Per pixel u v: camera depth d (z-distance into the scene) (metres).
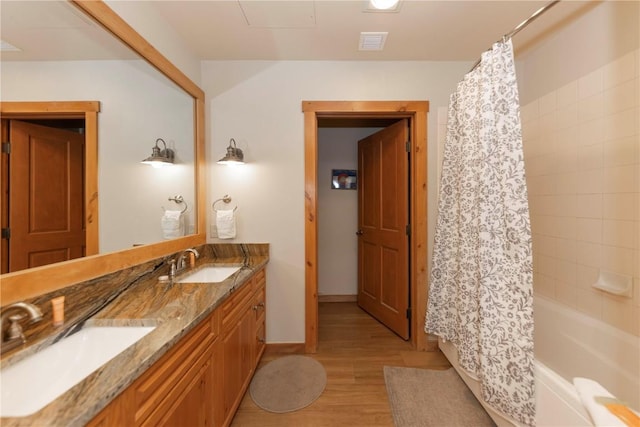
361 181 3.16
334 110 2.20
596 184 1.65
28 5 0.98
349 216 3.43
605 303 1.59
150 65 1.59
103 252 1.28
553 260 1.95
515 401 1.30
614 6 1.54
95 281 1.19
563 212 1.88
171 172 1.81
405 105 2.21
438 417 1.57
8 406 0.73
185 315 1.05
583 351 1.66
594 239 1.66
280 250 2.24
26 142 0.97
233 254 2.22
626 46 1.49
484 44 2.00
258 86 2.20
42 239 1.01
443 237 2.09
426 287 2.26
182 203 1.93
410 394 1.75
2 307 0.85
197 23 1.74
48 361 0.85
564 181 1.87
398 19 1.72
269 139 2.21
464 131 1.76
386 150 2.67
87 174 1.22
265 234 2.24
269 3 1.57
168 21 1.72
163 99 1.74
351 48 2.03
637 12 1.44
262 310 2.12
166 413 0.88
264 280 2.18
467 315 1.70
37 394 0.78
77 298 1.10
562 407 1.09
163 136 1.74
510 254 1.39
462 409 1.62
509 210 1.39
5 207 0.89
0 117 0.88
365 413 1.60
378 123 3.12
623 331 1.50
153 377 0.82
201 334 1.13
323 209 3.43
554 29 1.85
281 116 2.21
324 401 1.69
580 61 1.75
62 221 1.09
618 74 1.53
